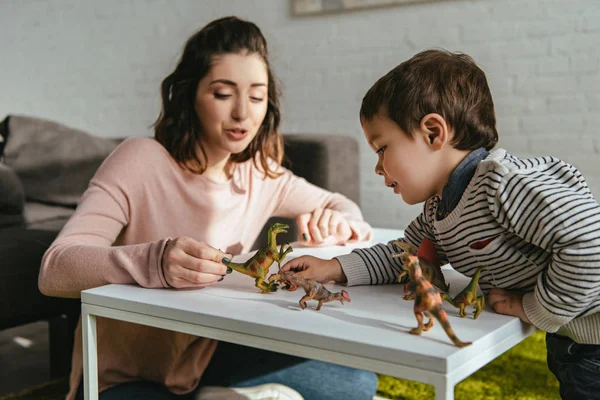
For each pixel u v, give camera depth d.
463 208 0.88
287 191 1.45
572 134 2.67
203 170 1.25
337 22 3.13
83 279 0.99
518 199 0.80
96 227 1.11
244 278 1.01
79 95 4.02
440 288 0.92
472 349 0.69
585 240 0.76
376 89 0.92
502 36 2.77
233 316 0.79
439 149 0.89
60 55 4.06
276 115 1.37
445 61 0.91
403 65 0.92
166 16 3.64
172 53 3.65
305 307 0.84
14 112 4.32
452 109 0.88
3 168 1.67
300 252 1.25
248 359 1.28
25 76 4.23
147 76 3.75
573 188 0.85
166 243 0.95
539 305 0.79
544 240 0.79
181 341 1.18
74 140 2.11
